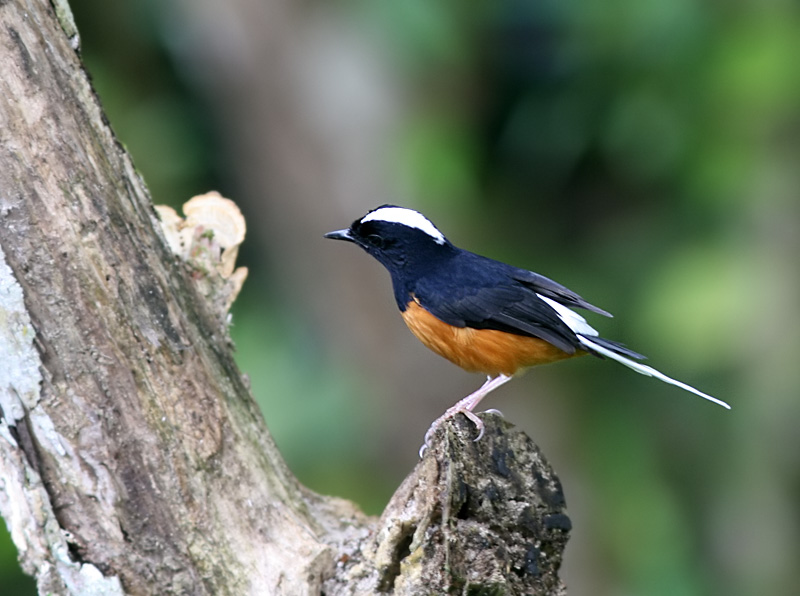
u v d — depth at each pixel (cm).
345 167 1488
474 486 711
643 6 1377
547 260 1544
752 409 1424
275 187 1520
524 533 727
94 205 689
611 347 896
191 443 710
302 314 1577
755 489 1454
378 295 1535
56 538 674
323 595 735
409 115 1480
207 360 756
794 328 1364
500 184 1551
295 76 1475
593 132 1469
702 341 1364
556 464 1541
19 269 662
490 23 1457
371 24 1438
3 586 1295
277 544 730
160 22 1486
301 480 1469
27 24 682
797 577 1441
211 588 701
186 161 1530
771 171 1373
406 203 1480
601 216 1544
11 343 661
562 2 1434
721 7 1367
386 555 712
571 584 1493
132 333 695
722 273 1370
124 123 1482
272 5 1454
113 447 681
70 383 673
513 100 1507
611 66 1432
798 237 1366
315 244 1541
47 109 679
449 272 910
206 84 1509
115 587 679
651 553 1482
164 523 693
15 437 669
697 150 1407
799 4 1359
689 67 1385
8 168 662
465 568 686
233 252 829
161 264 735
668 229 1491
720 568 1475
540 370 1557
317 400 1511
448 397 1532
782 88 1333
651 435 1540
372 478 1517
